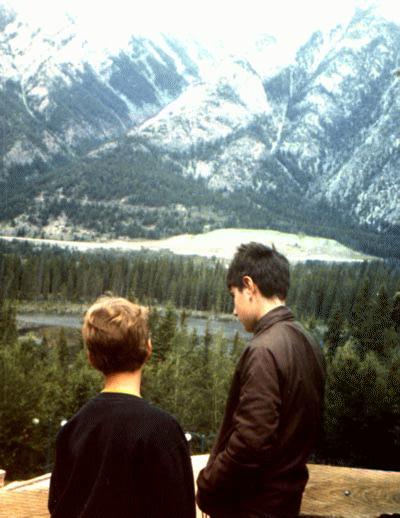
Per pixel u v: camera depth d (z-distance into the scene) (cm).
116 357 219
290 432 239
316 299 11944
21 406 4731
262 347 245
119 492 200
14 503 264
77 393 5041
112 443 204
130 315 222
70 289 16912
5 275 16575
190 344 8931
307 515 244
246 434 233
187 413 5809
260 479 239
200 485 249
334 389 3725
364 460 3581
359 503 254
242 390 243
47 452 4622
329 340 6581
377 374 3812
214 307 15875
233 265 271
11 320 11819
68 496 206
